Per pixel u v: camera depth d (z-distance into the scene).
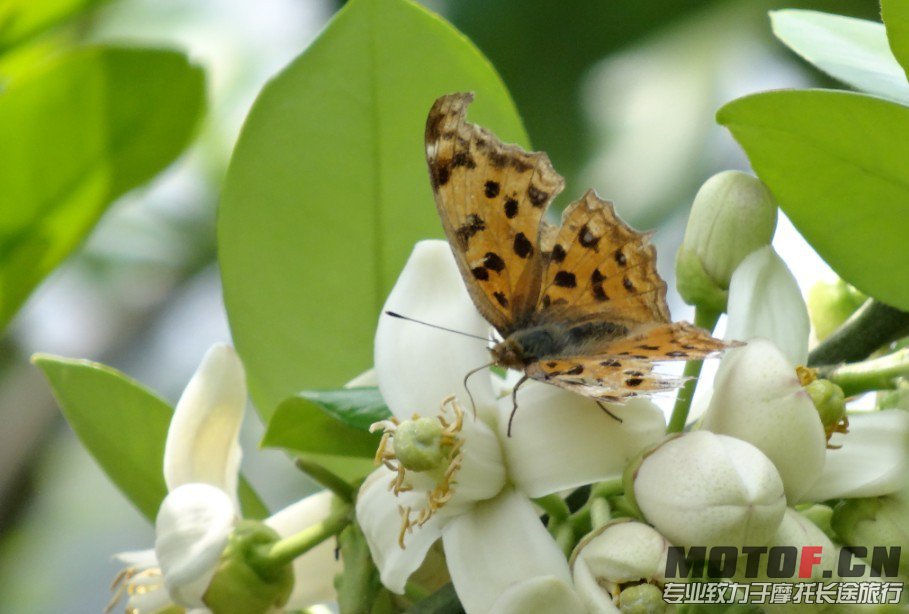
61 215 0.62
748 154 0.55
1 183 0.61
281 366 0.59
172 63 0.61
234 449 0.58
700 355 0.54
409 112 0.59
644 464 0.54
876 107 0.54
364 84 0.58
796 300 0.55
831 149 0.55
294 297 0.59
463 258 0.55
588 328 0.56
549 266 0.56
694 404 0.57
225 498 0.57
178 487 0.57
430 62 0.58
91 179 0.61
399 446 0.54
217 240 0.59
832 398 0.55
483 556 0.55
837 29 0.57
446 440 0.55
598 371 0.54
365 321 0.59
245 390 0.58
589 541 0.54
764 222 0.56
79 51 0.61
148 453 0.59
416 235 0.59
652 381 0.54
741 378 0.54
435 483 0.55
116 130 0.61
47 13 0.62
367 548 0.56
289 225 0.59
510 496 0.55
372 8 0.58
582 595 0.54
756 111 0.55
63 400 0.59
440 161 0.55
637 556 0.54
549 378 0.54
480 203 0.55
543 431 0.55
